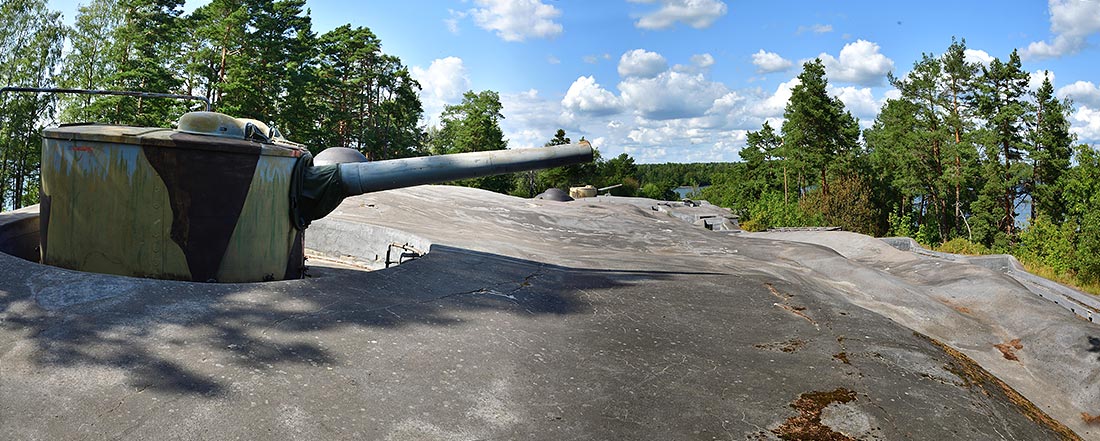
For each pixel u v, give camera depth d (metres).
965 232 52.16
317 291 5.42
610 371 4.61
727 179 92.12
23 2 39.97
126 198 5.72
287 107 43.50
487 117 67.75
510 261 8.12
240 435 3.27
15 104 38.75
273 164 6.39
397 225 11.26
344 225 10.47
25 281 4.70
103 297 4.61
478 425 3.65
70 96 40.38
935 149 50.81
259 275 6.34
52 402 3.37
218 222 5.96
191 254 5.86
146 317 4.41
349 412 3.61
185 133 6.20
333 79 52.06
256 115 41.12
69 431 3.17
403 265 6.87
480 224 13.78
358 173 7.05
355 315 4.98
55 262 5.88
